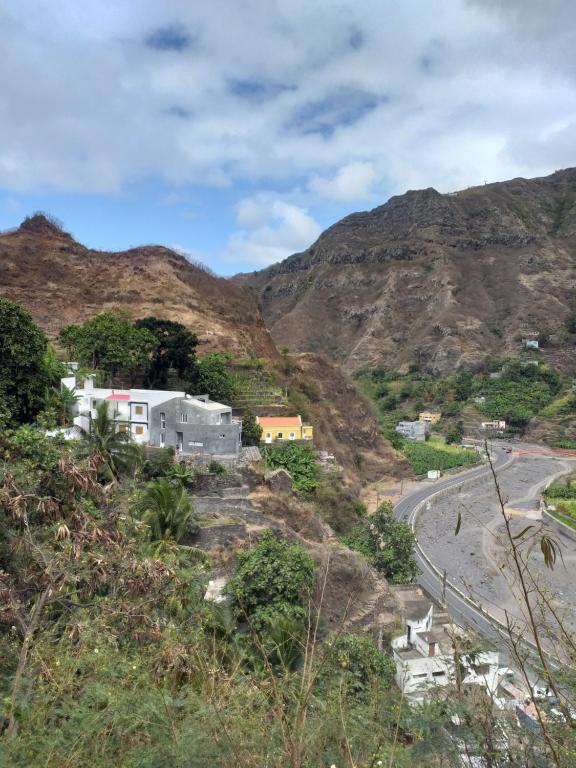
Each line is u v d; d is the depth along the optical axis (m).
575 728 4.59
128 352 47.81
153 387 51.03
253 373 64.31
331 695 5.89
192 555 24.88
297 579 22.38
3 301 33.06
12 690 6.25
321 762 5.06
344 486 52.78
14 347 32.34
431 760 5.27
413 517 62.94
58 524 9.61
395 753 5.28
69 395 35.34
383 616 28.98
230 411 40.53
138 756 5.27
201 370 50.84
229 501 34.28
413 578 40.28
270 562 23.09
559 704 4.66
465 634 6.75
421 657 23.78
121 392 39.88
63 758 5.26
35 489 10.65
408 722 5.65
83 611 8.60
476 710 5.50
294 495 39.22
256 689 6.23
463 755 5.56
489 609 36.25
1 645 7.58
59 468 11.10
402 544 39.81
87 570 9.08
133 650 8.16
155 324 51.69
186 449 38.25
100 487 11.63
